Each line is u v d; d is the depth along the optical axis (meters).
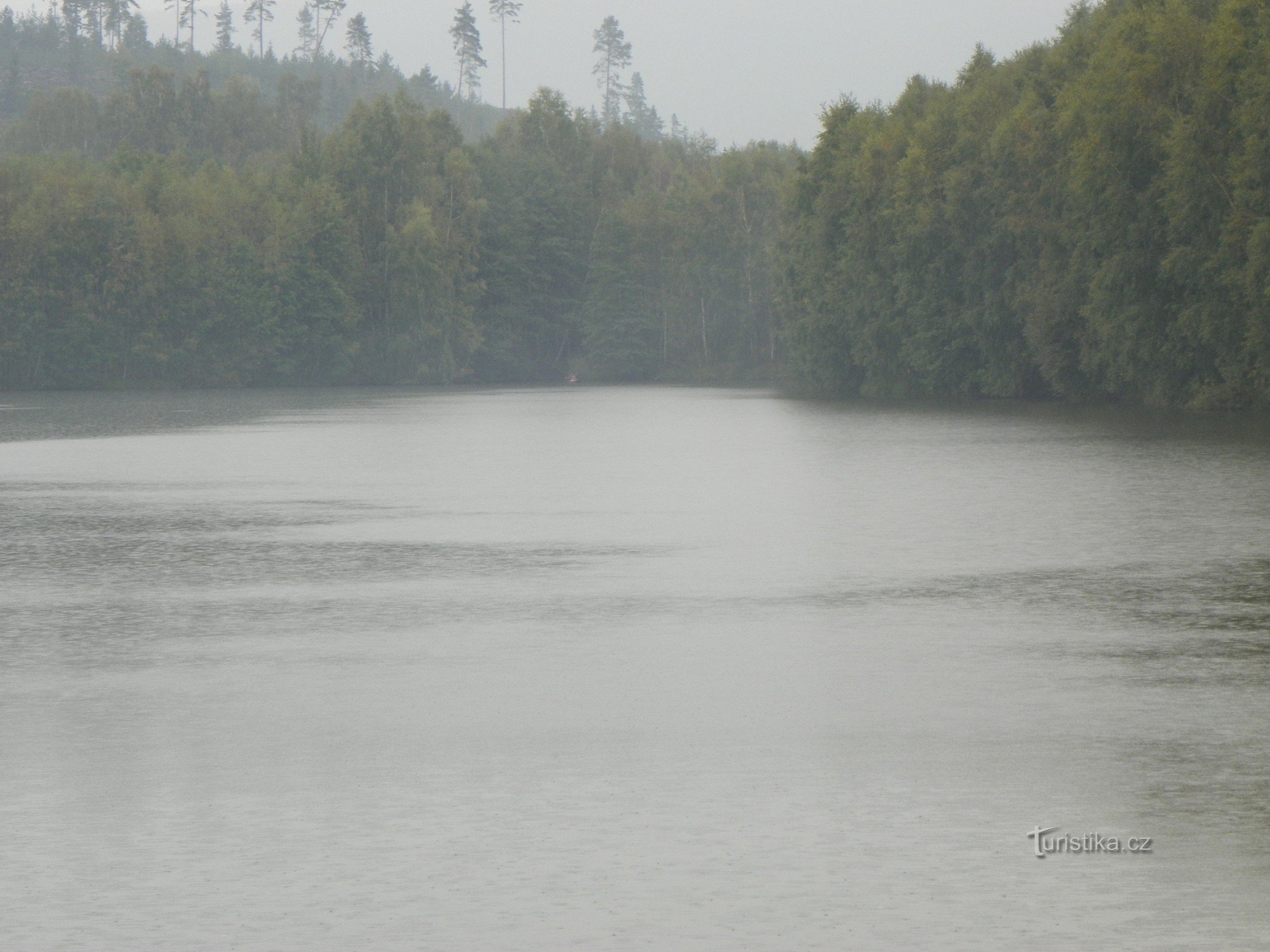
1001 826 21.58
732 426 131.00
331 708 29.20
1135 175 128.75
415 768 24.92
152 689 31.03
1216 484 71.31
